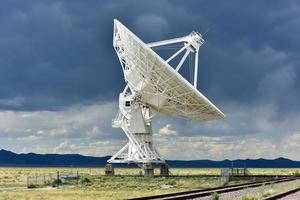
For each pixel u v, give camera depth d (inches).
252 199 1433.3
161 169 3631.9
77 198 1863.9
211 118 3265.3
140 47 2869.1
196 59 3139.8
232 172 3432.6
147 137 3479.3
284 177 3415.4
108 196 1945.1
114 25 3041.3
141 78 3181.6
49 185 2945.4
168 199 1434.5
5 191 2354.8
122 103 3444.9
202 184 2802.7
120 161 3560.5
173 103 3213.6
